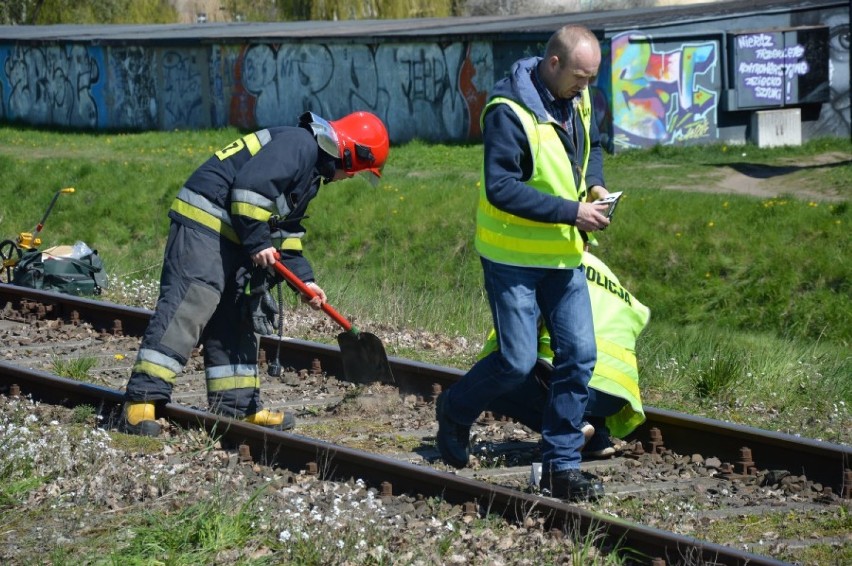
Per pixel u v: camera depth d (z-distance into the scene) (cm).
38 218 3306
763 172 3422
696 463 973
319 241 2947
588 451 991
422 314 1817
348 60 4700
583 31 798
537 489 877
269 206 960
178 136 4894
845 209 2541
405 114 4584
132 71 5347
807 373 1424
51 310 1736
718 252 2477
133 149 4534
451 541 744
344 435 1070
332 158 998
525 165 812
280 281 1030
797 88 4206
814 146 3919
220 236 1009
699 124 4100
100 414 1084
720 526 810
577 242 835
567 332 849
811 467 935
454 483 834
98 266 2038
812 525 809
